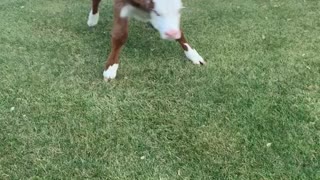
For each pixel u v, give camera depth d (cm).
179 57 309
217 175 211
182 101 263
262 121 243
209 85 276
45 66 303
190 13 376
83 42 335
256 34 336
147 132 240
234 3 395
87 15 382
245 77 283
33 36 347
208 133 237
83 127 244
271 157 219
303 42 322
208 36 336
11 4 414
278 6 382
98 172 215
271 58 303
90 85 281
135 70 295
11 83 284
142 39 334
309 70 287
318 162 215
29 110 259
